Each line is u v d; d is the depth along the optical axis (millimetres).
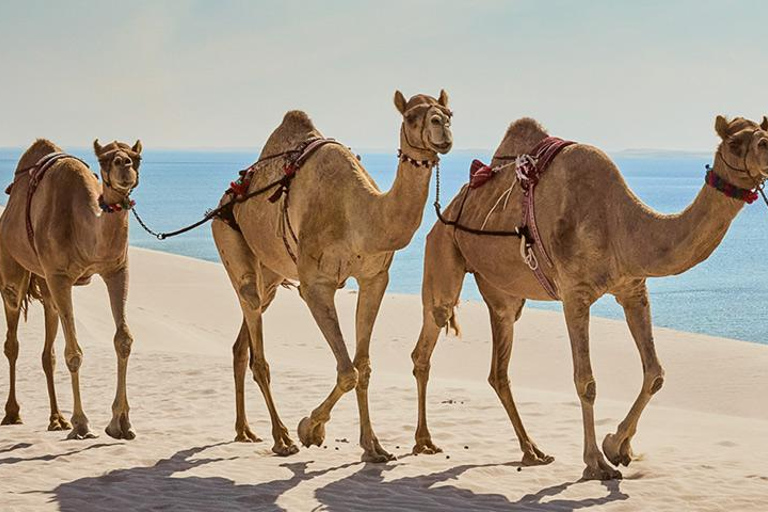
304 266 8328
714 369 17656
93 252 9383
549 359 19406
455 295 9133
